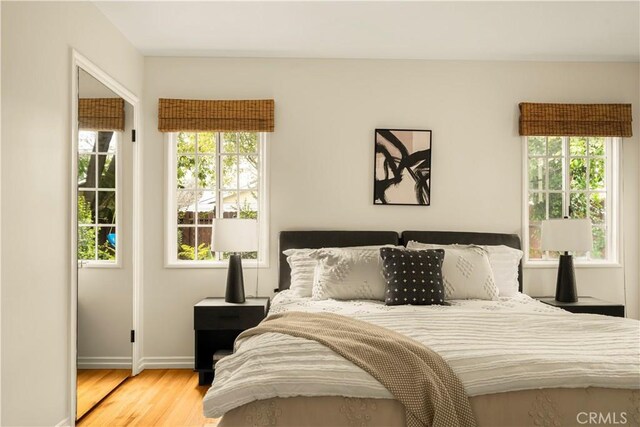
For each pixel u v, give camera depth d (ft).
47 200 8.81
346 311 10.02
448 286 11.80
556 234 13.29
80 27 10.20
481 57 14.51
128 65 13.15
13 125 7.75
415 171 14.61
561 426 6.05
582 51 13.98
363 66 14.67
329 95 14.65
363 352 6.64
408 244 13.53
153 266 14.37
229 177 15.17
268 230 14.53
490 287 12.01
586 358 6.52
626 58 14.57
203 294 14.48
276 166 14.60
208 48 13.83
